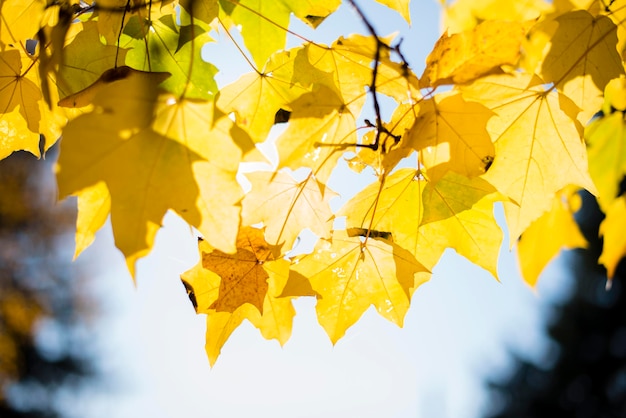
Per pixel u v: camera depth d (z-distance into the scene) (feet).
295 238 2.38
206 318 2.44
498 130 2.41
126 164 1.99
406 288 2.45
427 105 2.27
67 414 24.98
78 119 1.97
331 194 2.39
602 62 2.41
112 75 2.09
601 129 3.21
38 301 21.53
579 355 23.52
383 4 2.46
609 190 3.34
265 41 2.41
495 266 2.50
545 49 2.60
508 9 2.97
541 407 24.13
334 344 2.50
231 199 2.04
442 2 3.05
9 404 21.53
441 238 2.50
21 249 20.80
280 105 2.45
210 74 2.45
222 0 2.39
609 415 22.88
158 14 2.42
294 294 2.38
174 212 2.02
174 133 2.02
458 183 2.41
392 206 2.47
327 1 2.39
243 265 2.35
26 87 2.43
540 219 3.34
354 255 2.46
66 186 1.95
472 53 2.22
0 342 20.39
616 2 2.47
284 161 2.28
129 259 1.99
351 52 2.38
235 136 2.03
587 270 22.97
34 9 2.36
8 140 2.51
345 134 2.32
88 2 2.40
